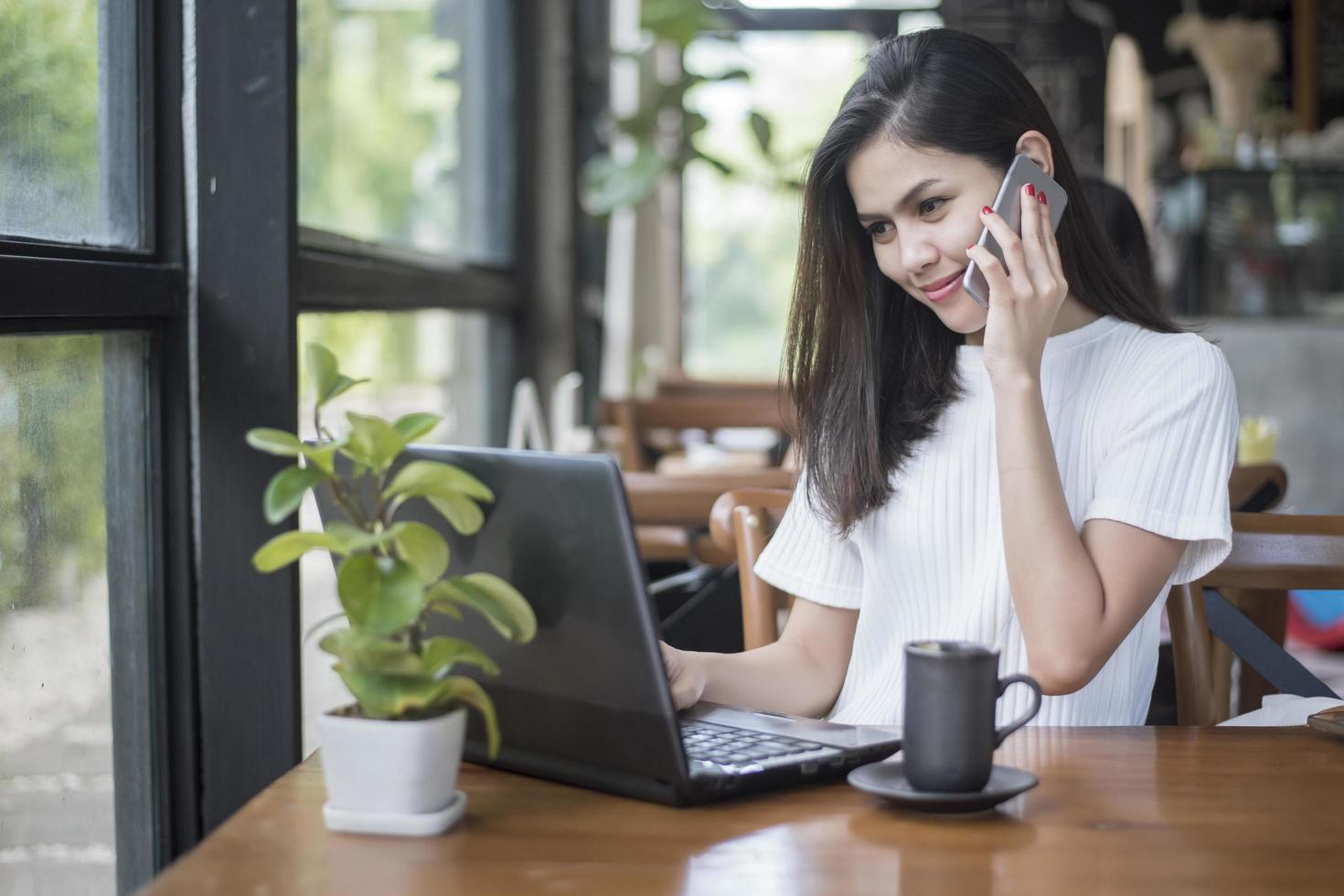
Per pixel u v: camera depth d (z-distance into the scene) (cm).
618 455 358
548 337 462
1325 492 462
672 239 552
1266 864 80
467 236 396
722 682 132
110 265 141
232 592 160
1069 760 103
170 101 158
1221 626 148
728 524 159
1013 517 120
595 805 92
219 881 77
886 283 141
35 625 135
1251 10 582
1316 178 490
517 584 94
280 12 156
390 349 288
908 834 85
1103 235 138
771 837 85
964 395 140
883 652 141
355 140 273
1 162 132
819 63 579
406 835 85
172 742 161
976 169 128
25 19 136
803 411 145
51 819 138
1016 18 588
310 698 211
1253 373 465
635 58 459
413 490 87
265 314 159
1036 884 76
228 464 160
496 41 436
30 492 134
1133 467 127
